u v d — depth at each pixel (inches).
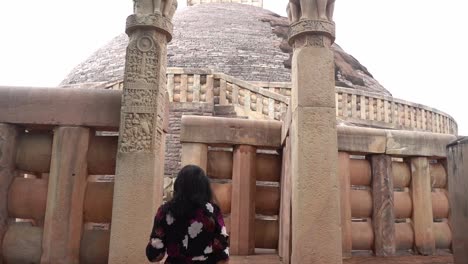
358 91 653.3
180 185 102.1
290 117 194.7
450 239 254.5
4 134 184.2
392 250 232.1
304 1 180.2
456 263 155.5
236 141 235.3
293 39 184.4
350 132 235.1
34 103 186.9
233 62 854.5
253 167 236.8
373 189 237.9
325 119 172.7
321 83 175.5
